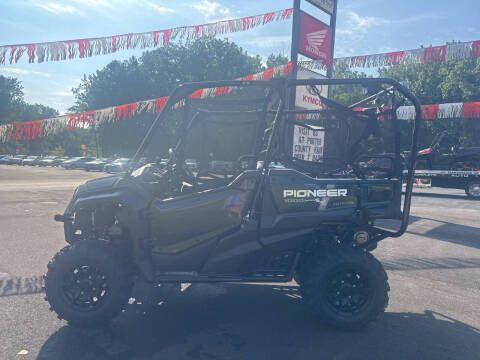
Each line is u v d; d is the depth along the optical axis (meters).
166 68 53.06
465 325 4.38
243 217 4.34
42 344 3.81
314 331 4.17
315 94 4.77
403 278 6.05
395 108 4.63
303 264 4.47
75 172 41.66
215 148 5.01
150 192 4.36
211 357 3.61
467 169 18.19
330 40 11.83
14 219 10.65
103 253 4.07
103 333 4.05
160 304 4.84
